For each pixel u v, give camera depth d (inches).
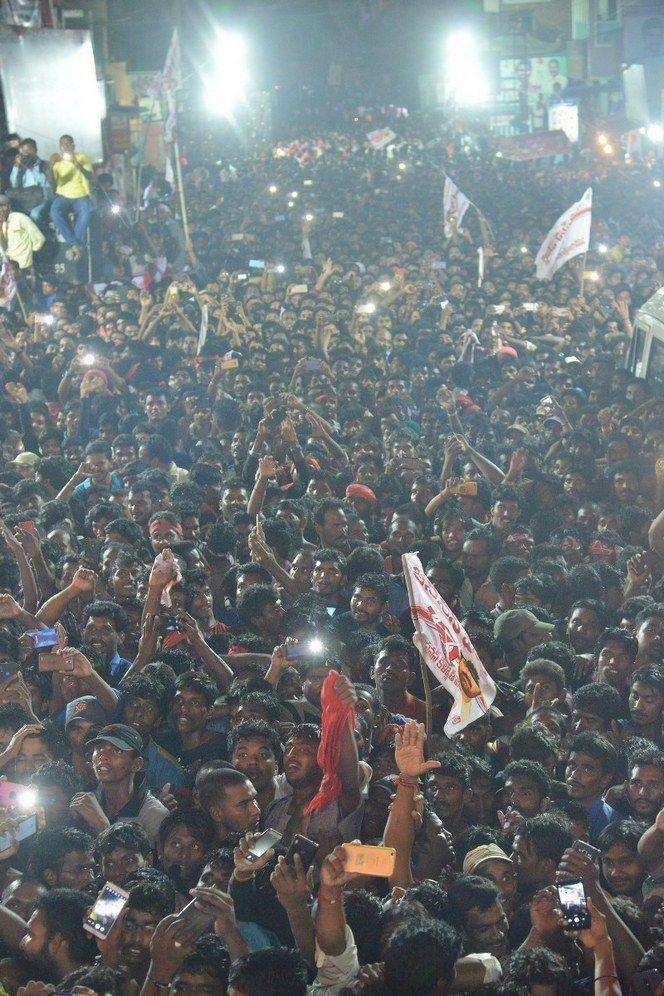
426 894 193.2
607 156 1777.8
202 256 1063.6
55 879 209.9
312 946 183.3
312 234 1156.5
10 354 656.4
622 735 260.2
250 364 618.5
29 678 282.5
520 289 837.2
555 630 314.0
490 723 269.9
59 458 456.1
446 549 367.6
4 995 187.9
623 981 181.0
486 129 2098.9
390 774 231.5
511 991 172.6
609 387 543.2
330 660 258.8
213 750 255.1
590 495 417.1
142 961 188.5
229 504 400.5
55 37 946.7
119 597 320.8
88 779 251.4
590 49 2319.1
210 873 201.5
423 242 1147.3
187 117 2175.2
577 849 187.8
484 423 526.6
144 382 604.7
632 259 1079.0
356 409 528.7
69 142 871.7
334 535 371.2
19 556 323.6
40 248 858.1
